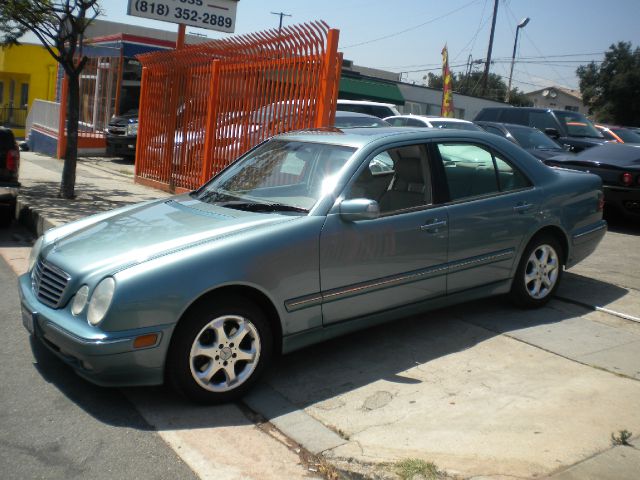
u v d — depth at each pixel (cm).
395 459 348
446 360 484
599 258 805
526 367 469
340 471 340
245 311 415
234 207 486
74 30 1039
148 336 384
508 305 608
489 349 504
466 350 502
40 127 2128
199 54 1121
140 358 385
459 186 527
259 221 444
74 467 345
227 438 378
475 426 383
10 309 586
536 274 586
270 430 389
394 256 478
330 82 831
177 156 1210
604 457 342
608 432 371
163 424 392
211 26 1343
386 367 473
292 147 533
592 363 475
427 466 336
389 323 562
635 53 5231
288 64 895
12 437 372
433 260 501
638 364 474
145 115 1330
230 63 1027
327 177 476
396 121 1491
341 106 1692
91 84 2220
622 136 1703
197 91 1131
